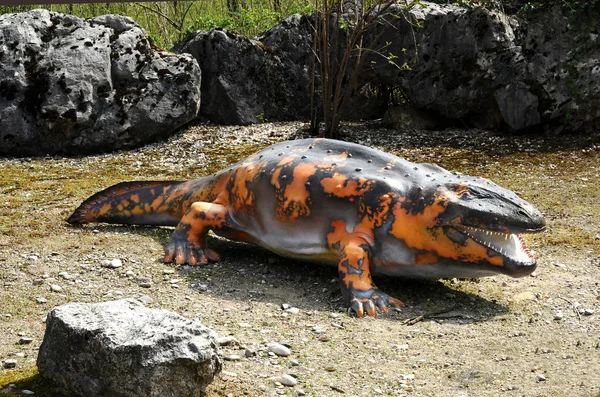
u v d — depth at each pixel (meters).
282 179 6.09
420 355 4.82
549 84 10.37
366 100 12.23
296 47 11.84
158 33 15.90
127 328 4.05
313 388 4.33
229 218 6.46
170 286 5.86
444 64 10.88
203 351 3.99
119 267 6.18
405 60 11.05
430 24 10.92
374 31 11.13
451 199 5.55
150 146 10.65
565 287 5.99
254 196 6.26
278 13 14.07
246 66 11.55
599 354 4.81
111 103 10.38
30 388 4.23
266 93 11.73
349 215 5.86
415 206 5.68
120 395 3.94
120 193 7.23
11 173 9.31
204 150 10.41
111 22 11.02
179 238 6.45
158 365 3.86
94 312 4.23
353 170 5.96
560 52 10.30
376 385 4.39
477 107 10.93
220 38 11.43
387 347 4.92
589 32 10.15
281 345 4.82
